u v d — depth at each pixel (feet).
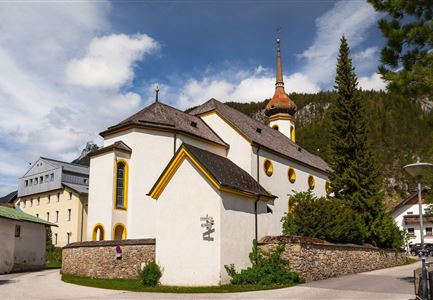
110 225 89.15
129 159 93.81
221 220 63.10
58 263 143.43
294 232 82.74
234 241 65.16
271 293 55.31
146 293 58.18
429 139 61.11
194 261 63.82
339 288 59.26
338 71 122.93
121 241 75.10
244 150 103.55
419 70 55.21
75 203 204.54
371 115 407.85
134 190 91.61
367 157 112.57
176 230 66.18
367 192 109.29
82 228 202.69
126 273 73.31
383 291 56.13
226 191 64.49
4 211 111.14
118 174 92.68
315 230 81.87
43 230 121.19
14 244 109.19
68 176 217.97
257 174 103.76
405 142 364.17
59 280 77.30
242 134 104.32
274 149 112.37
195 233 64.54
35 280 79.51
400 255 114.21
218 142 103.91
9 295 58.23
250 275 63.93
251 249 68.49
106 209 90.38
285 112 167.12
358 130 114.93
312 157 150.10
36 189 224.33
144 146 93.76
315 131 358.02
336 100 120.37
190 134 96.63
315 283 65.00
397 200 312.50
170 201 67.56
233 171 73.61
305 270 67.00
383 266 99.91
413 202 214.48
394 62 58.65
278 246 67.26
